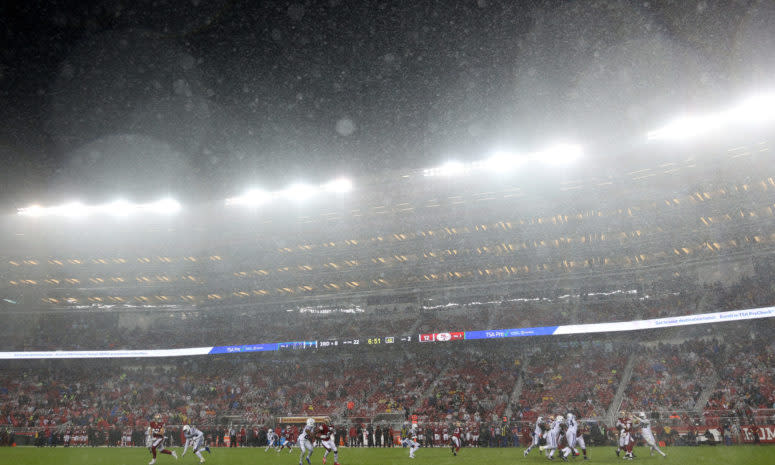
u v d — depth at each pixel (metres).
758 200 46.00
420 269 59.66
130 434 40.69
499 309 55.88
